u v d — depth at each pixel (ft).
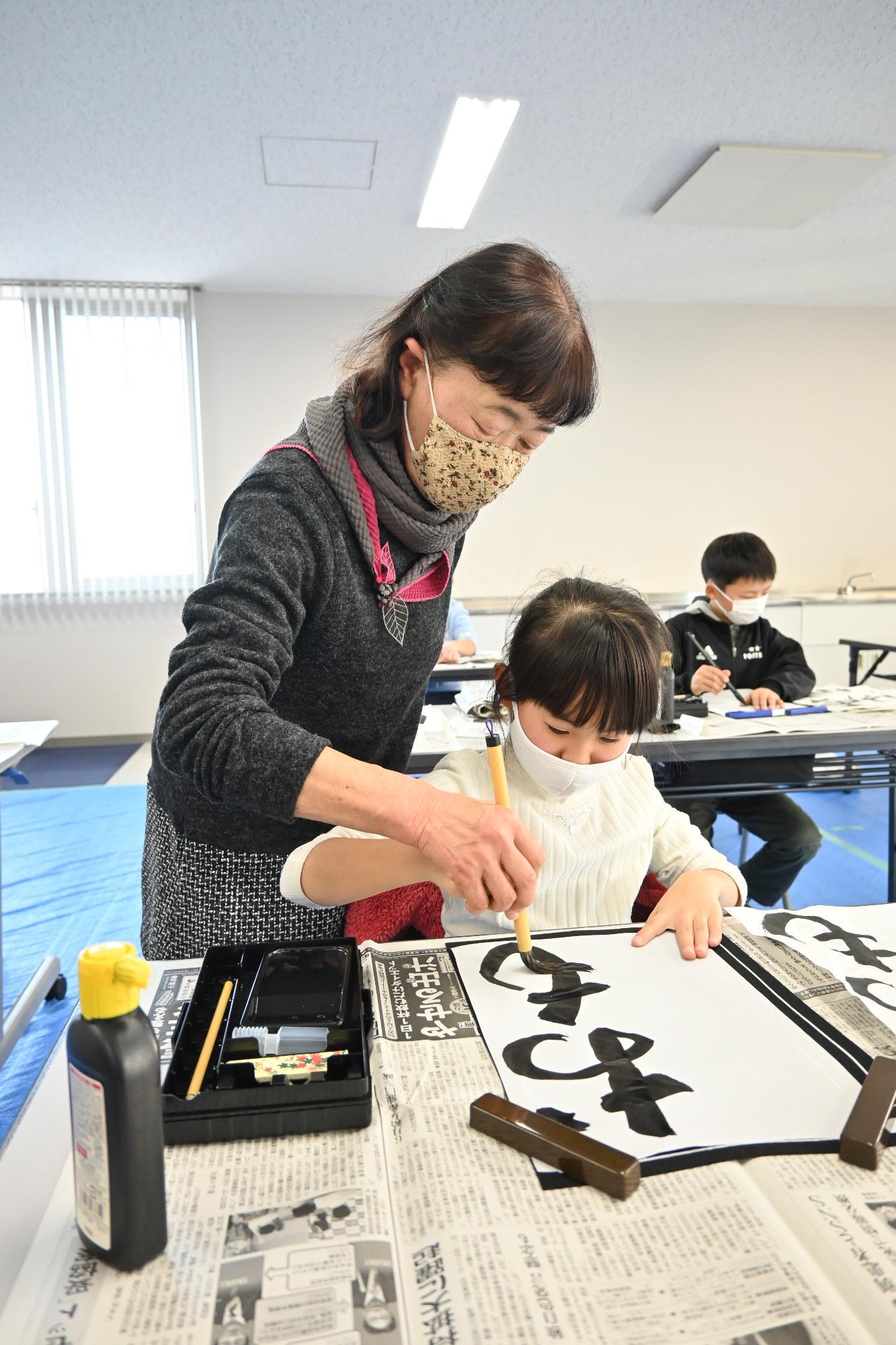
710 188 10.59
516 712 2.94
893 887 7.36
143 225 11.72
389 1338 1.27
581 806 3.20
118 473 14.75
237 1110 1.75
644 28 7.52
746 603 7.86
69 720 15.10
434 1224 1.49
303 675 2.74
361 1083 1.77
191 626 2.42
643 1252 1.42
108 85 8.28
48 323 14.32
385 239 12.37
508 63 8.04
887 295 15.51
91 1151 1.40
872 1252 1.41
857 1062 1.99
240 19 7.32
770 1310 1.31
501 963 2.54
